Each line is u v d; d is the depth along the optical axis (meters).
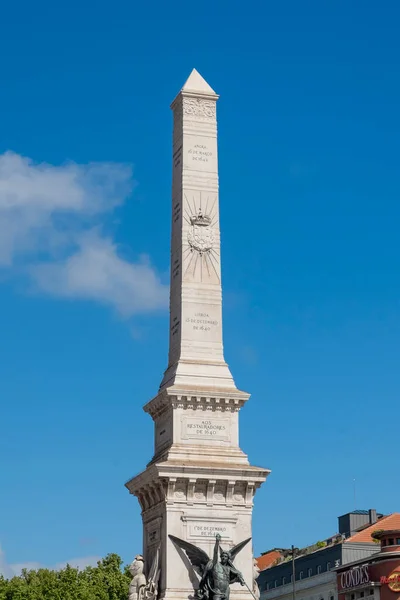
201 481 69.88
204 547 69.31
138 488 73.06
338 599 143.50
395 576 132.88
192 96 79.69
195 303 75.50
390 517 151.12
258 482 70.75
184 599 67.62
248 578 69.50
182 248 76.44
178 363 73.75
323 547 159.75
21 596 126.31
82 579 129.75
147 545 72.25
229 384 73.56
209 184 78.19
